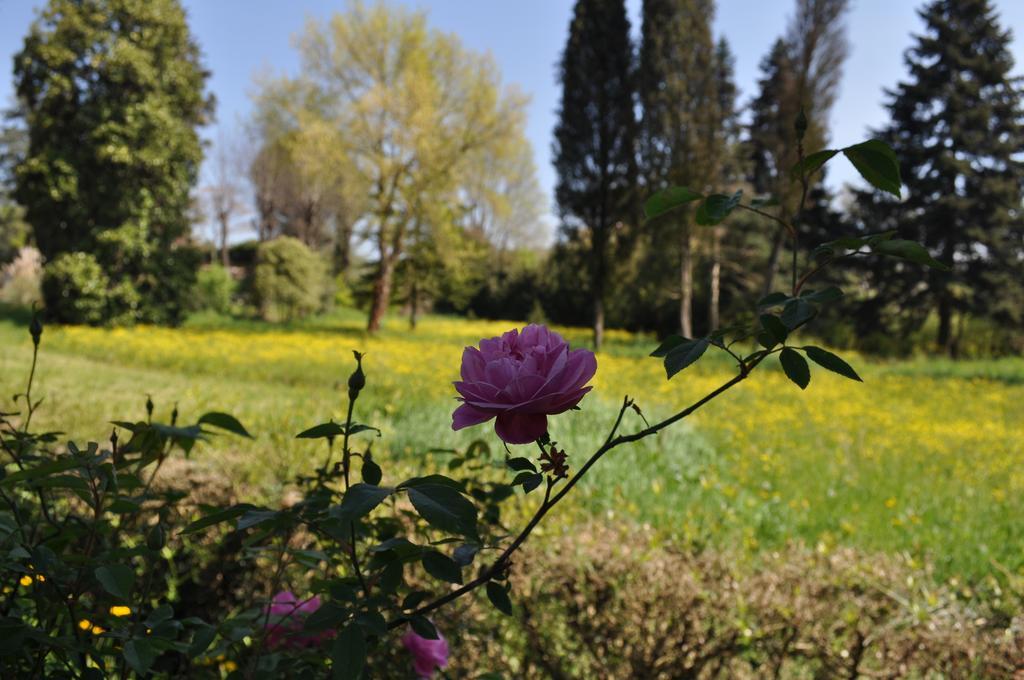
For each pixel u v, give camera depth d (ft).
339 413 22.13
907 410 35.55
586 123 78.79
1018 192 82.43
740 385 40.86
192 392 26.07
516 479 2.59
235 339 58.49
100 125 63.93
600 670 7.00
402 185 82.99
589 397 25.31
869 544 12.67
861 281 89.35
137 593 5.58
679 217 76.69
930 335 87.81
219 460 9.88
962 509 15.94
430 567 2.81
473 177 88.17
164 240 70.18
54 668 3.57
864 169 2.71
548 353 2.49
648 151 78.64
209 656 4.11
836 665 6.63
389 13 81.46
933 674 6.79
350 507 2.45
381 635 2.62
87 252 65.36
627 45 78.64
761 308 2.80
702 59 77.82
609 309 106.83
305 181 119.85
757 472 19.19
